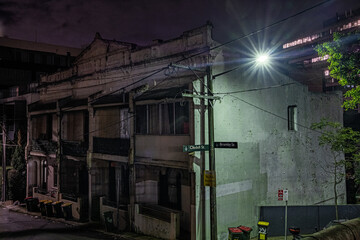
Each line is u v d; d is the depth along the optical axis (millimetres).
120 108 19344
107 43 21484
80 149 22203
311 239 3982
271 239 15789
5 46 46812
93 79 22500
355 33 12883
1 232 18062
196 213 14414
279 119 18688
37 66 48719
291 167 19172
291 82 19672
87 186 22984
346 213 16859
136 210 17344
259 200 17203
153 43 18328
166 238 15406
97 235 17266
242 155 16438
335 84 51594
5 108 34344
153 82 18047
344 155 22547
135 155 17844
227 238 15391
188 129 15375
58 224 20141
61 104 24234
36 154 26812
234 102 16219
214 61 15523
